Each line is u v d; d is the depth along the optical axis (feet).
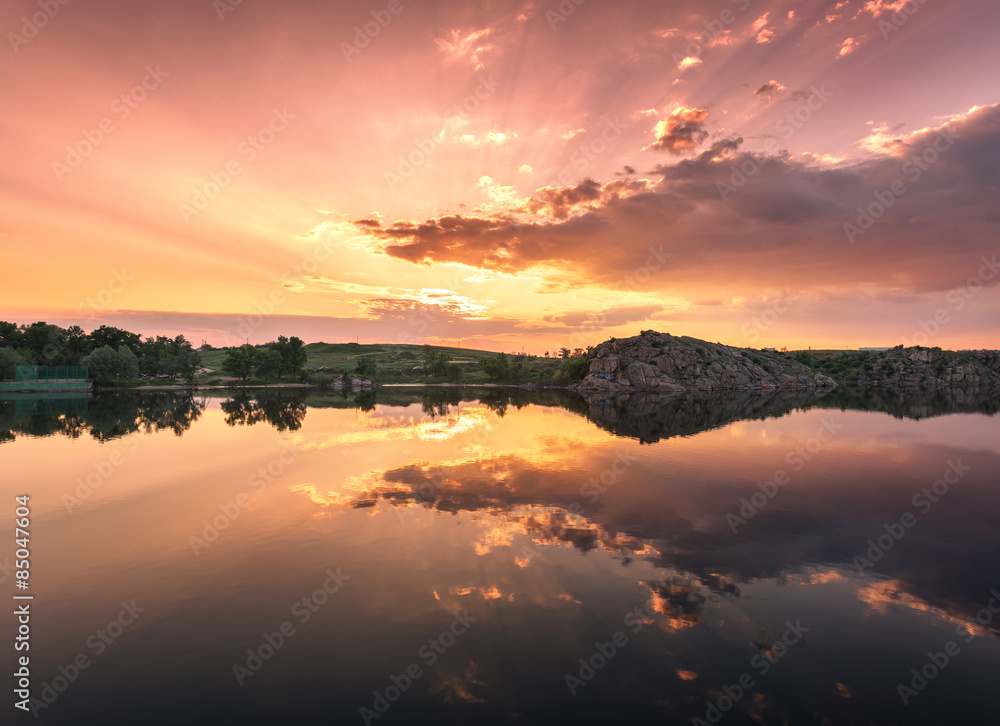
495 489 98.32
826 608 51.62
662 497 93.71
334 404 317.42
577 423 218.59
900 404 345.92
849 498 94.43
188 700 35.91
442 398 393.70
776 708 36.04
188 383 556.51
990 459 134.31
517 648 43.09
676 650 43.37
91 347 542.98
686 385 573.74
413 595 52.75
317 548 65.98
